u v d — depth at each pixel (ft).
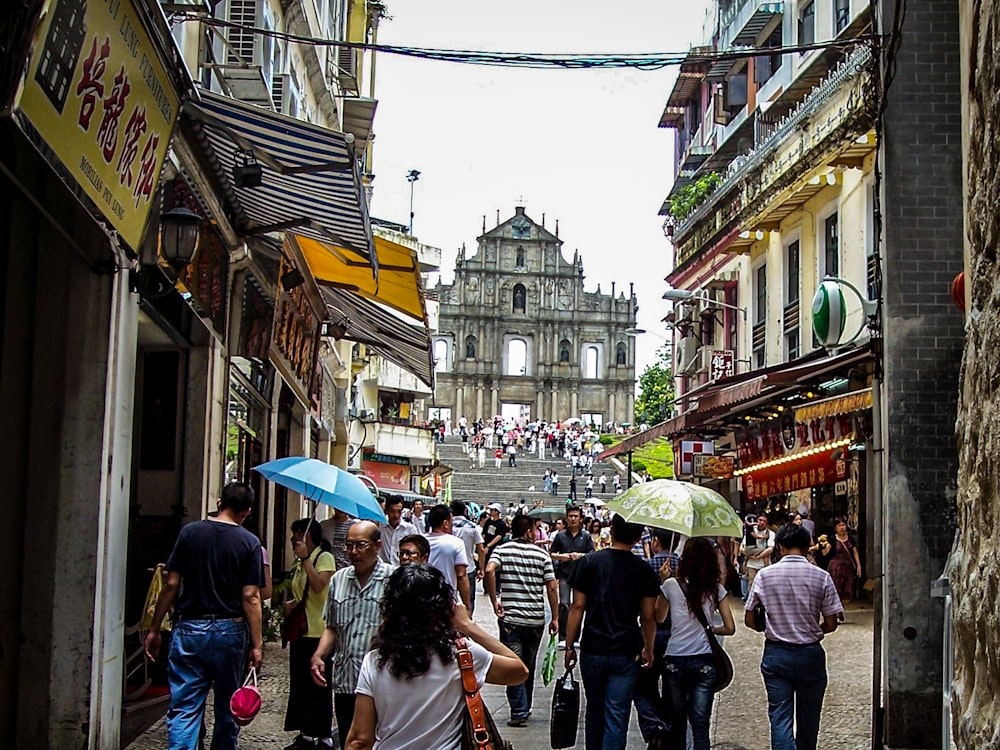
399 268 45.06
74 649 25.66
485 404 278.87
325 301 61.31
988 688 14.11
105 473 26.18
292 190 33.55
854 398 48.21
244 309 42.42
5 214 26.40
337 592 21.22
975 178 16.55
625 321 286.46
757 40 93.50
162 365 38.19
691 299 100.99
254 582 22.41
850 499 65.16
